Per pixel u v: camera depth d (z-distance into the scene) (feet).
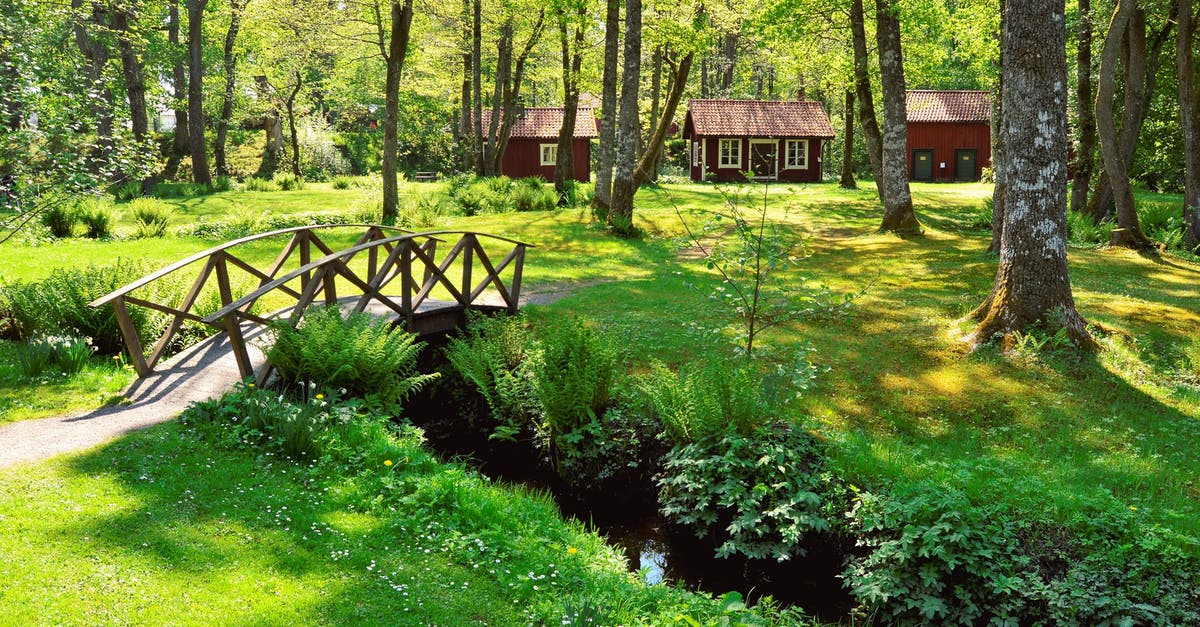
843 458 25.54
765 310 42.98
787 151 158.71
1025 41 34.76
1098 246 62.23
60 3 48.19
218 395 27.55
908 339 37.73
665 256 61.98
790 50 103.40
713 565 24.25
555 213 80.69
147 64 117.29
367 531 19.85
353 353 28.73
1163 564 19.79
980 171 164.45
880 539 22.17
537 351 32.78
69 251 54.39
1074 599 19.22
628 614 17.60
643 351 36.91
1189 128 63.77
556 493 28.76
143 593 16.05
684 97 187.01
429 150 188.24
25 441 23.21
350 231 67.97
